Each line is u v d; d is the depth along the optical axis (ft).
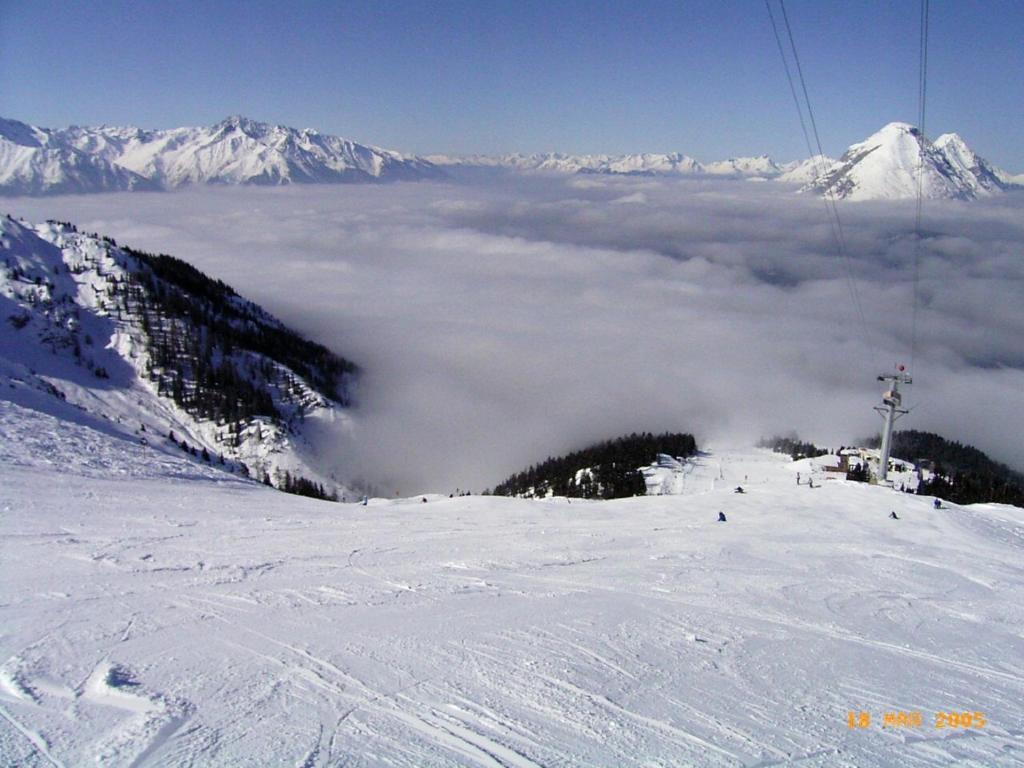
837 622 31.86
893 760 18.39
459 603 31.24
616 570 40.32
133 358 407.85
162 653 22.98
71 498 55.83
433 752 17.04
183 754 16.19
